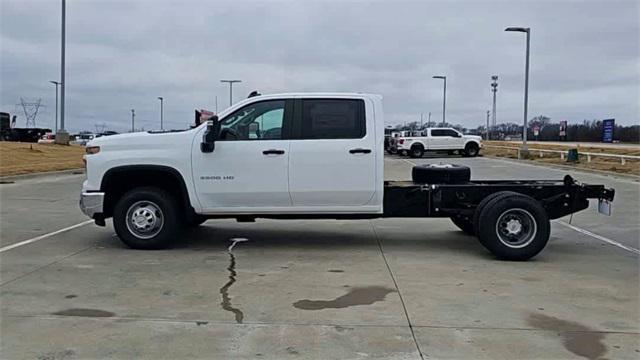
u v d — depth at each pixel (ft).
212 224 36.32
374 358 14.89
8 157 91.20
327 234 33.06
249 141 27.22
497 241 26.16
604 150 127.44
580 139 270.05
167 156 27.30
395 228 35.35
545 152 123.65
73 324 17.31
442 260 26.32
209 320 17.74
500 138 301.63
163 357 14.90
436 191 27.99
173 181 28.35
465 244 30.25
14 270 23.79
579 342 16.14
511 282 22.44
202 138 27.35
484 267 24.98
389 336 16.44
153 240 27.91
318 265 25.13
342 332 16.75
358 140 27.14
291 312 18.54
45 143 138.62
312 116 27.27
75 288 21.17
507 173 80.28
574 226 36.55
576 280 22.86
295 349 15.47
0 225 35.17
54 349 15.39
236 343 15.88
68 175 75.56
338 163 27.09
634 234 33.65
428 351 15.38
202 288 21.29
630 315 18.53
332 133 27.22
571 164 94.07
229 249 28.53
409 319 17.90
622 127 252.62
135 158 27.37
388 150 162.61
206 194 27.43
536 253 26.18
